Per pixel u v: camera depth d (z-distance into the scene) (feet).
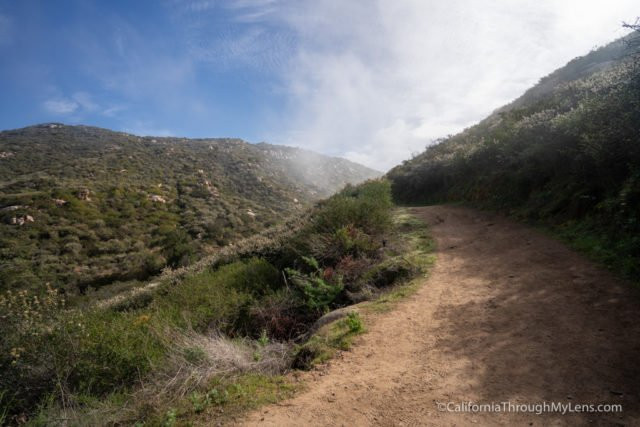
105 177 157.58
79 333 15.12
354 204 31.35
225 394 10.62
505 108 86.63
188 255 96.17
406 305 16.67
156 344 15.92
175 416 9.70
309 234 29.84
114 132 278.05
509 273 17.98
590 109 23.50
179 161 218.18
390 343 13.16
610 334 10.88
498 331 12.56
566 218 23.22
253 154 282.77
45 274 78.13
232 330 19.85
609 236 17.76
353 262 23.38
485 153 43.04
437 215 38.01
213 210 149.69
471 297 16.15
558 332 11.62
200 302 22.72
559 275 16.17
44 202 114.42
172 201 151.84
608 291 13.58
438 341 12.71
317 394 10.29
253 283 25.41
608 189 20.49
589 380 9.04
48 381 13.65
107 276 86.99
